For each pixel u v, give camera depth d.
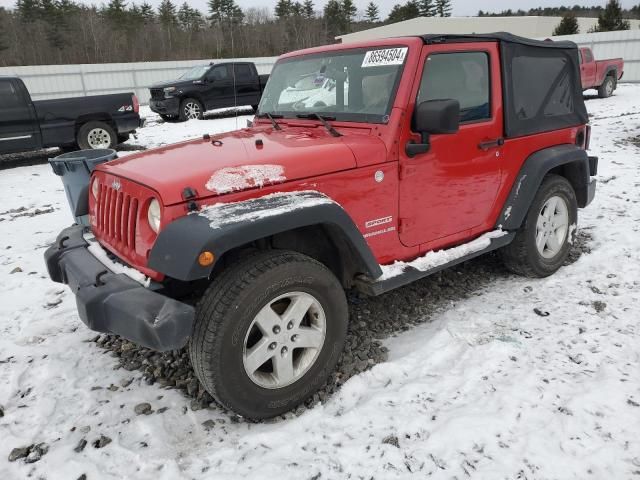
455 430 2.42
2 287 4.41
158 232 2.42
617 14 36.56
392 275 3.04
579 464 2.19
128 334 2.33
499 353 3.02
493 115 3.48
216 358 2.35
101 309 2.44
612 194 6.18
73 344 3.42
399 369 2.95
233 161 2.64
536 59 3.80
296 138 3.13
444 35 3.10
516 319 3.46
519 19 34.59
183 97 15.45
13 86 9.81
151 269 2.39
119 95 11.05
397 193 3.04
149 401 2.81
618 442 2.30
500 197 3.72
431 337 3.27
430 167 3.15
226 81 15.99
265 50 49.59
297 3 64.50
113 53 49.38
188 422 2.63
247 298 2.37
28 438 2.56
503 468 2.20
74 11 53.38
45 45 48.78
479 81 3.39
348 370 2.98
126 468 2.33
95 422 2.65
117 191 2.78
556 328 3.30
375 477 2.21
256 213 2.35
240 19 60.94
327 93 3.37
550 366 2.89
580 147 4.34
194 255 2.18
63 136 10.48
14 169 10.02
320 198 2.60
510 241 3.80
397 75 2.99
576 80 4.24
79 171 4.82
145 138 12.74
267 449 2.41
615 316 3.40
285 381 2.62
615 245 4.57
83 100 10.63
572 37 24.27
